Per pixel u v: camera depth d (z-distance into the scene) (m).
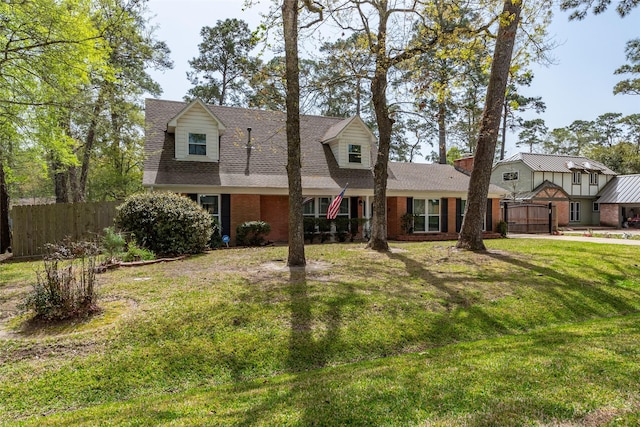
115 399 3.75
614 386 3.36
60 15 10.45
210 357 4.54
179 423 2.93
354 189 17.12
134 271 8.53
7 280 8.19
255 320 5.51
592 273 9.20
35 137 13.20
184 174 15.01
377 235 12.39
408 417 2.92
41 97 12.38
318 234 16.67
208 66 31.02
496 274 8.70
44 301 5.30
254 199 15.77
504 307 6.76
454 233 19.55
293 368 4.55
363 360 4.82
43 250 12.77
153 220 11.03
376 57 11.34
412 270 8.98
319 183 16.95
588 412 2.88
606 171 34.75
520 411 2.92
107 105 14.65
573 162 34.25
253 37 10.16
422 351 5.14
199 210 12.13
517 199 31.80
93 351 4.46
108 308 5.84
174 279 7.63
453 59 12.64
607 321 6.39
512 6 11.21
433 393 3.34
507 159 34.50
